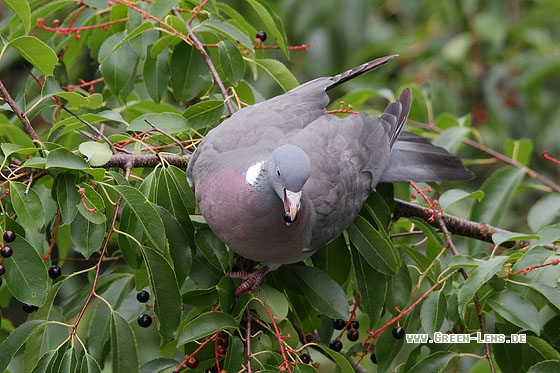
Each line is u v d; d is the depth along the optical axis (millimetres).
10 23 10688
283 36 10133
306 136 8852
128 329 7711
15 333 7602
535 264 8148
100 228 7945
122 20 9961
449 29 15195
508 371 8617
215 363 8148
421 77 14367
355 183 8938
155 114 8977
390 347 8688
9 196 8289
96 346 9047
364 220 8773
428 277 9336
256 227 8367
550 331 8898
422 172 9734
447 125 11602
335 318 8391
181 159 8953
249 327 7945
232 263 9367
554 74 14312
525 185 11266
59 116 10344
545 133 14922
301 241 8547
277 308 8250
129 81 10172
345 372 7984
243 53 10188
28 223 7605
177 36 9695
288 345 7902
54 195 7941
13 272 7770
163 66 9914
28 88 10000
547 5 15023
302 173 8062
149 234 7816
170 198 8344
